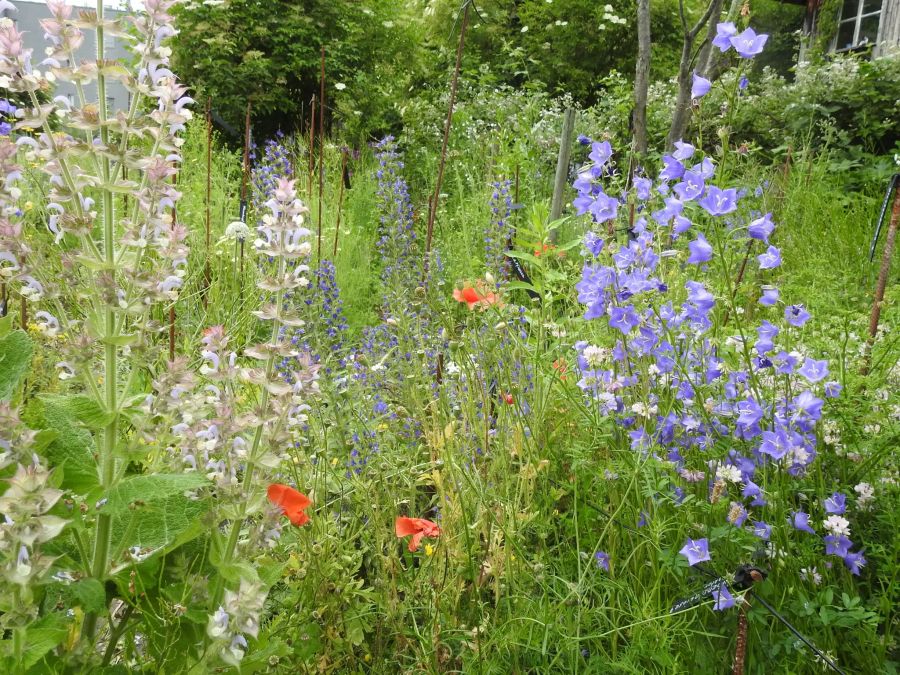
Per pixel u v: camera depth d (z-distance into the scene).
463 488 2.31
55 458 1.50
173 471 1.65
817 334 2.99
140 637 1.81
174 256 1.55
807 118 9.00
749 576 1.65
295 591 1.96
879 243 5.38
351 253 5.91
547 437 2.56
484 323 2.81
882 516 2.21
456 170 7.18
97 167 1.49
